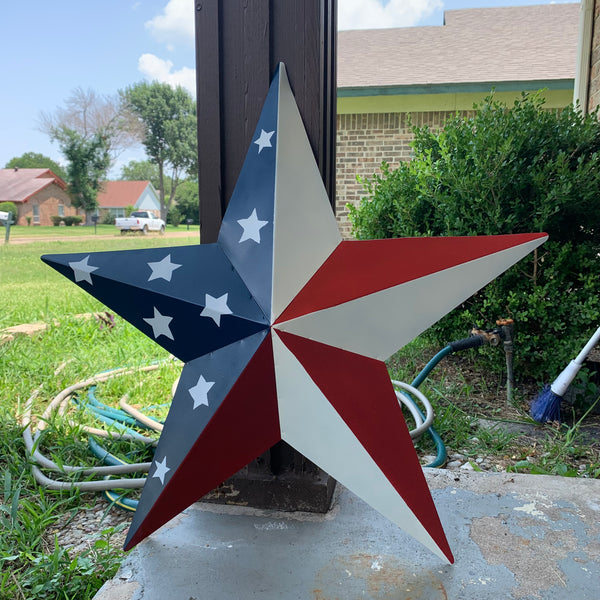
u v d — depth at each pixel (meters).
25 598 1.60
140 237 23.98
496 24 11.55
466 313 3.44
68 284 8.61
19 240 20.34
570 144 3.28
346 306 1.45
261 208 1.46
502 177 3.20
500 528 1.67
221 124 1.76
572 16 11.63
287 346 1.39
